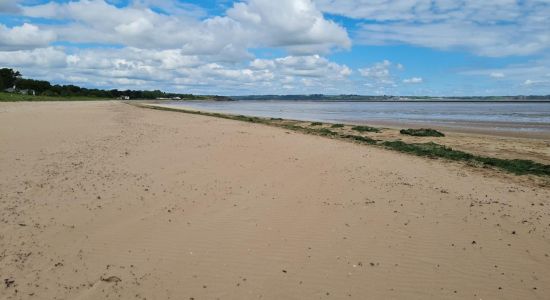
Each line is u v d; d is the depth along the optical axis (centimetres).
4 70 10938
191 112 4697
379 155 1638
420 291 581
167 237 730
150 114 3722
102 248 675
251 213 870
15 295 530
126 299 536
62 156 1323
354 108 9138
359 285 591
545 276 634
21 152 1358
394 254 692
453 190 1102
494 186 1174
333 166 1357
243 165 1323
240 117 3950
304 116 5356
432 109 7944
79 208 846
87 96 13500
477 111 6612
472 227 824
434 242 745
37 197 895
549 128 3219
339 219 848
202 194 989
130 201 909
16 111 3198
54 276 581
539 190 1148
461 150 2019
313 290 576
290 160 1435
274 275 612
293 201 962
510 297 574
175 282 583
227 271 620
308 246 714
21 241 679
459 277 623
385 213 892
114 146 1564
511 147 2114
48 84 12369
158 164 1277
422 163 1509
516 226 837
